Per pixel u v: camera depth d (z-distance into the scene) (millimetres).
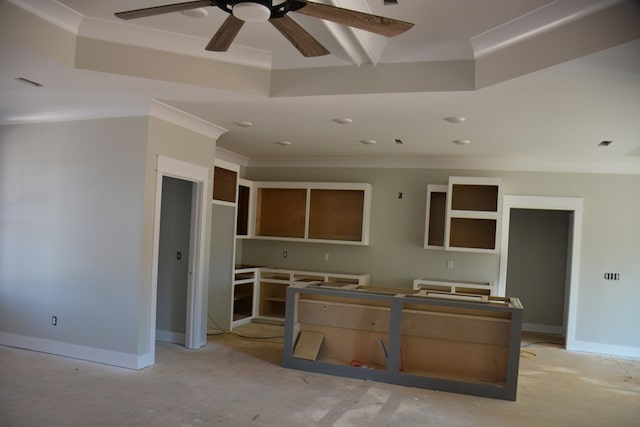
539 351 6316
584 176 6539
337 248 7434
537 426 3705
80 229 4859
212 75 3967
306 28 3551
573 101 3785
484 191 6711
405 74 3799
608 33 2705
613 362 5855
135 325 4594
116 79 3834
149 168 4641
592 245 6477
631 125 4441
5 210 5230
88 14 3457
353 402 4043
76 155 4914
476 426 3650
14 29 3115
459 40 3592
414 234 7082
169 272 5852
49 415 3445
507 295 7848
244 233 7406
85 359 4805
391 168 7215
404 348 4754
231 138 6121
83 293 4828
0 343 5223
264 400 3990
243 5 2174
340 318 4980
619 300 6379
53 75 3775
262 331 6641
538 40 3125
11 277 5188
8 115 5180
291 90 4098
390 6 3113
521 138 5285
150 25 3592
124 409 3637
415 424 3631
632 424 3832
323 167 7547
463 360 4594
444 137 5441
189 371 4656
